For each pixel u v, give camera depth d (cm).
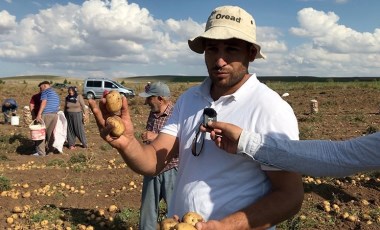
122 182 459
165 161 144
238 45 123
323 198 391
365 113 1067
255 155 109
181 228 104
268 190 121
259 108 122
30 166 545
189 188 129
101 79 1817
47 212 357
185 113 140
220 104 129
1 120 1048
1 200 388
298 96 1534
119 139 128
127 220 339
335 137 725
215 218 123
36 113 629
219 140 114
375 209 362
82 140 669
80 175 495
